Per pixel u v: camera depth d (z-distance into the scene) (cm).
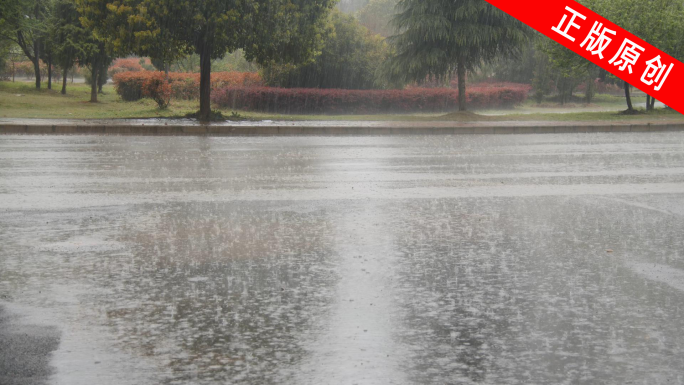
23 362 377
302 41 2434
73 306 478
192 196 941
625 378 361
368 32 4134
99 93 4538
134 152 1487
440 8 2895
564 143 1827
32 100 3372
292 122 2353
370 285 534
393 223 777
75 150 1509
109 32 2338
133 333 425
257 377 359
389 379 358
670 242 694
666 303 493
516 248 664
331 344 408
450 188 1037
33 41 4241
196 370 368
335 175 1163
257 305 482
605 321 452
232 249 649
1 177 1098
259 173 1178
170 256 620
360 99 3653
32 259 608
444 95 3944
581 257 630
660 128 2331
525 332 430
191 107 3278
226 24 2239
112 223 762
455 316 461
